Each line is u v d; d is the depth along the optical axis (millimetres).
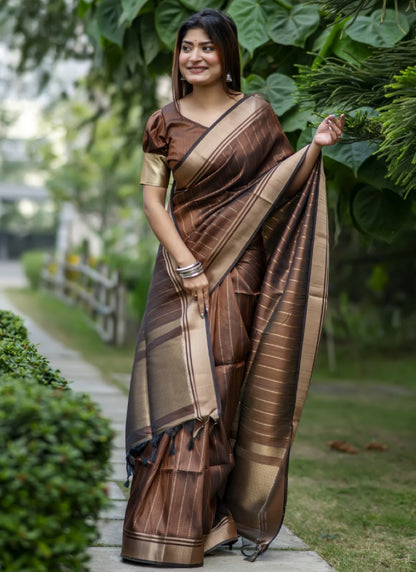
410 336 10727
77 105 13516
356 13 3182
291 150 2932
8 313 4266
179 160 2787
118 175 14711
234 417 2916
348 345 10062
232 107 2822
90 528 1975
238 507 2900
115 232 14531
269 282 2887
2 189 29531
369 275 9906
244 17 3568
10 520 1788
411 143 2686
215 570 2684
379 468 4555
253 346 2877
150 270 10750
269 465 2854
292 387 2836
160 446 2750
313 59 3711
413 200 3592
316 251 2816
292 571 2732
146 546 2662
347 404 6828
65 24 7062
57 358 8711
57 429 1893
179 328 2791
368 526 3463
